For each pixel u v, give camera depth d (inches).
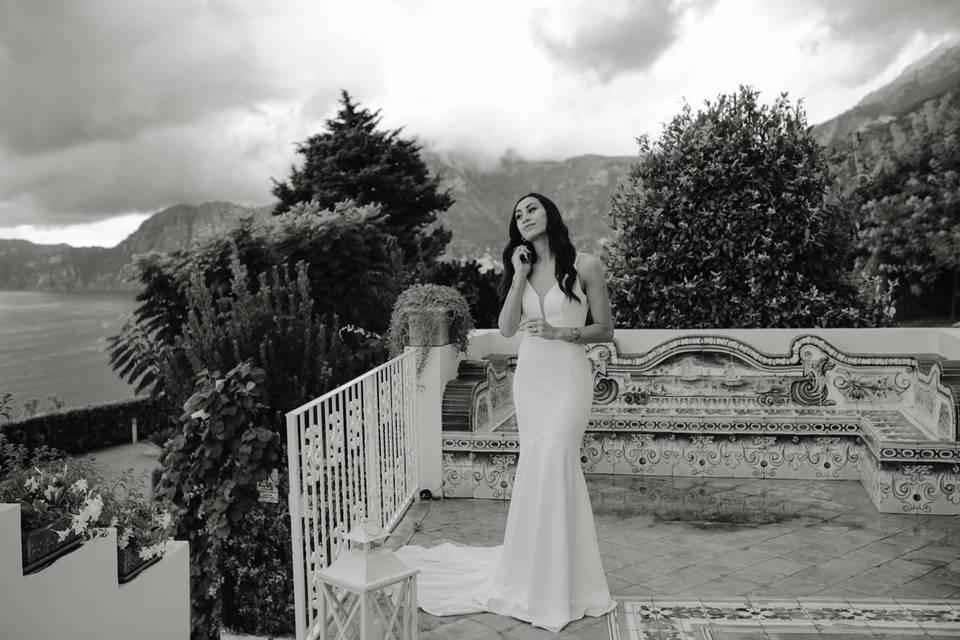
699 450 237.5
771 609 140.4
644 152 351.3
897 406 244.4
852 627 131.8
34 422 737.0
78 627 142.0
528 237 146.3
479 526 194.2
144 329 387.5
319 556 133.9
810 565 162.6
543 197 147.2
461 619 139.9
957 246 998.4
